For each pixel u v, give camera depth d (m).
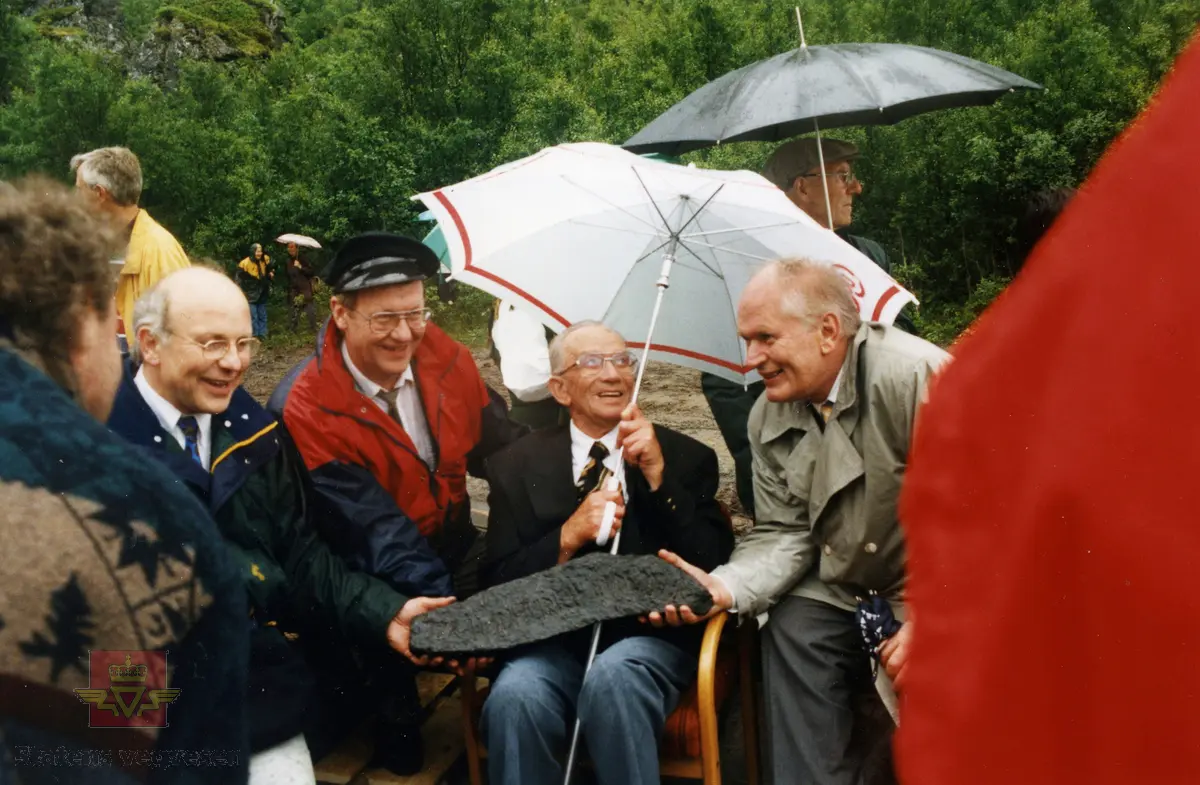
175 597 1.01
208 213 21.52
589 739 2.33
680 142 3.94
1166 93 0.43
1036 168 11.84
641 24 24.39
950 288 12.91
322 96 20.25
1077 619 0.42
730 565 2.52
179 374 2.17
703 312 3.04
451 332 15.23
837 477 2.36
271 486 2.41
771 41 19.70
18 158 21.22
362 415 2.67
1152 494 0.40
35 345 1.18
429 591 2.57
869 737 2.47
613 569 2.46
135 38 36.38
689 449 2.77
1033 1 14.13
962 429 0.45
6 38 28.72
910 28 15.23
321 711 2.63
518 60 20.56
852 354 2.37
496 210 3.00
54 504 0.97
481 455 3.13
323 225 19.11
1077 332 0.43
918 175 12.94
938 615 0.46
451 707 3.09
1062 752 0.42
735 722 3.20
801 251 2.88
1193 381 0.40
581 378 2.66
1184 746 0.40
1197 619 0.39
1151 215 0.41
